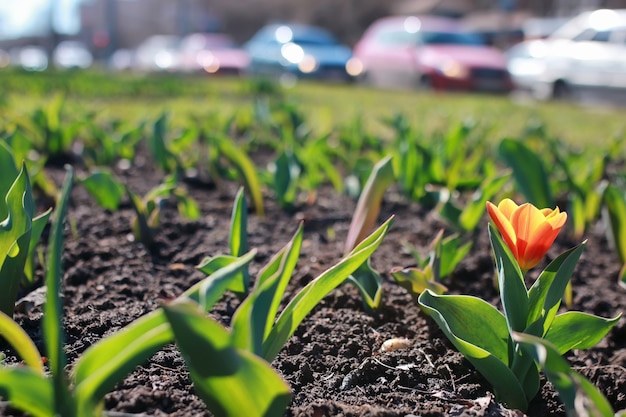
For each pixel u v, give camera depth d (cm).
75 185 141
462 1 1623
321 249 106
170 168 158
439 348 74
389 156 86
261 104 195
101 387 48
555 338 62
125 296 84
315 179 137
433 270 79
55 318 46
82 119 166
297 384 66
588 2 1280
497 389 62
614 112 441
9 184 76
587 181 126
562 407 65
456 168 128
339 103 402
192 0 1880
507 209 60
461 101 458
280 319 55
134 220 101
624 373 70
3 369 46
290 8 1872
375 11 1672
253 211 128
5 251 66
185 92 434
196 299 49
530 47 622
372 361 69
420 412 61
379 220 127
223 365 45
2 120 177
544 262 106
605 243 121
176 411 59
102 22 1789
